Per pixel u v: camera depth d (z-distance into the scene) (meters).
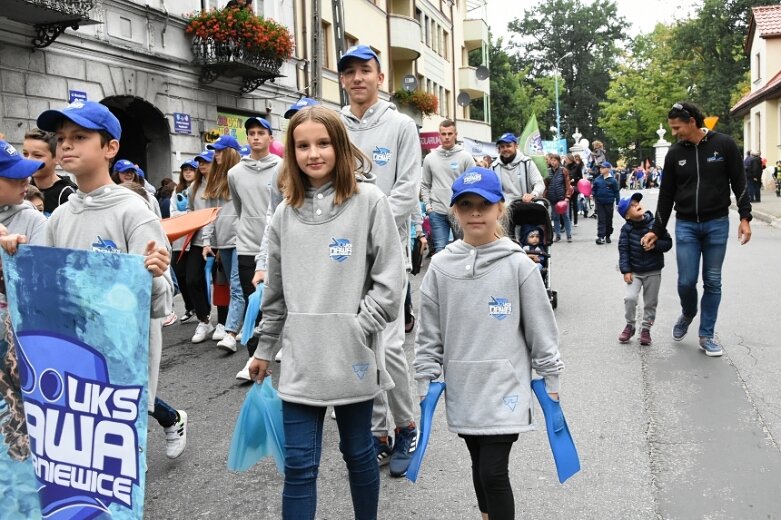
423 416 2.88
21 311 2.77
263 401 3.11
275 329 3.09
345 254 2.86
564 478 2.82
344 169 2.87
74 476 2.74
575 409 4.91
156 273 2.64
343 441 2.96
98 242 3.19
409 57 31.73
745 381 5.36
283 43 17.41
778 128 36.28
